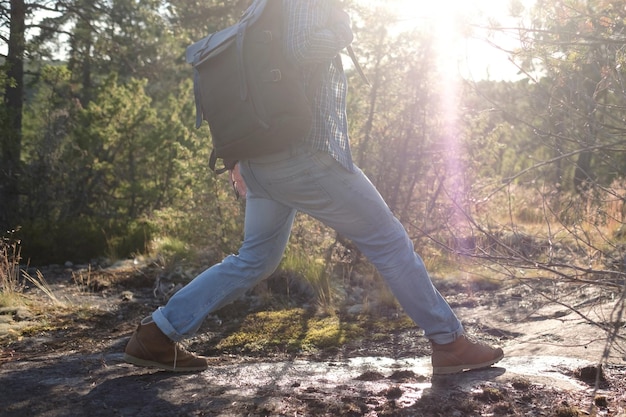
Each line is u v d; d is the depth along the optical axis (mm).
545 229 6992
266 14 2648
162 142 11617
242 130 2650
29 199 11148
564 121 3176
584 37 2795
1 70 10578
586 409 2688
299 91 2621
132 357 3043
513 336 4168
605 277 3180
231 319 4883
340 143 2785
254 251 2996
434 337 3061
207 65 2748
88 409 2641
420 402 2740
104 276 6543
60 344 4180
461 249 3209
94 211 11469
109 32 14977
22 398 2766
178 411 2627
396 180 7344
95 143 11594
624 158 3186
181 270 6539
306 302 5523
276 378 3139
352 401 2766
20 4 13000
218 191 7719
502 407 2689
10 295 5227
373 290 5988
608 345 2498
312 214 2893
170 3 14445
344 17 2709
